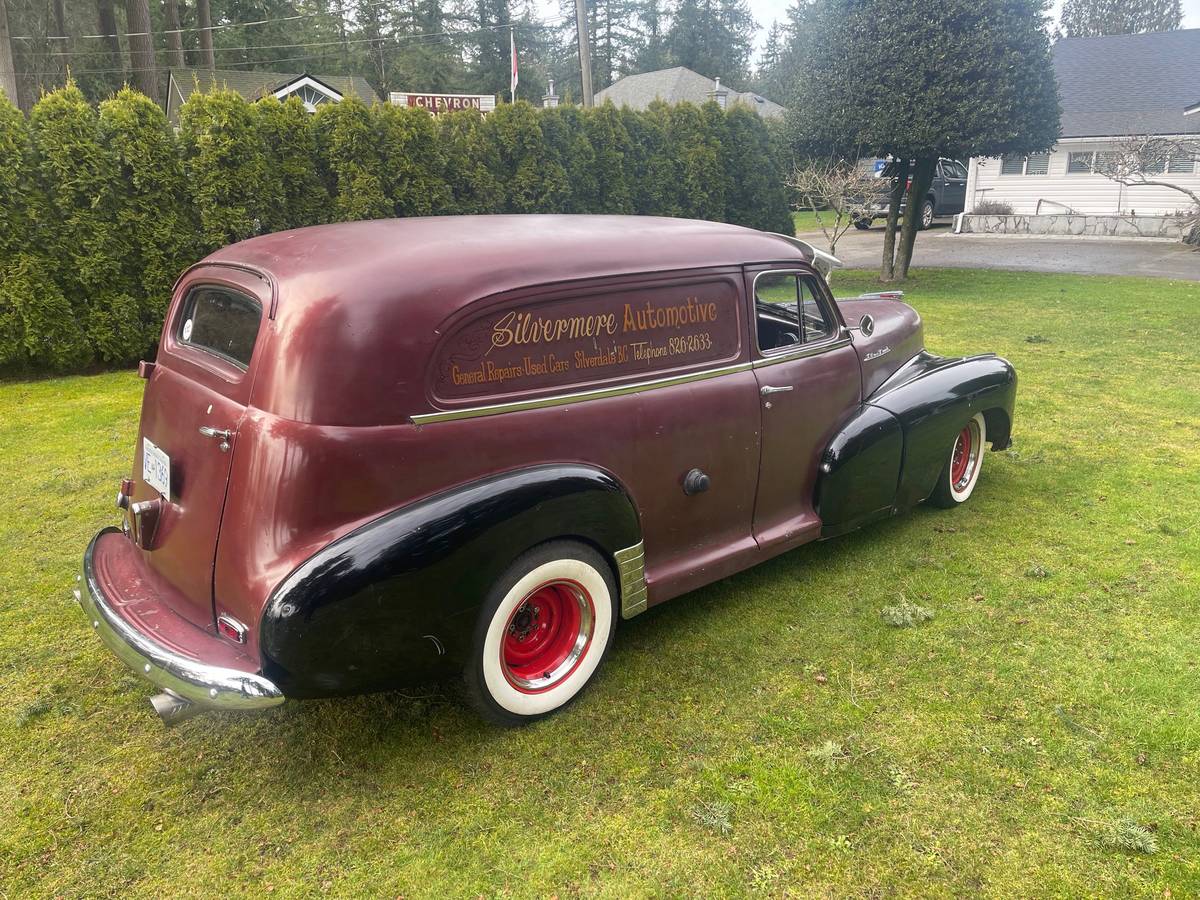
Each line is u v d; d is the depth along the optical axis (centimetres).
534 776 262
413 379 243
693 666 321
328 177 973
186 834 239
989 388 450
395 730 286
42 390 779
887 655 326
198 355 283
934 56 1241
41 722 292
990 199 2473
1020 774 257
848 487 386
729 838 234
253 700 226
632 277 296
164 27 4184
